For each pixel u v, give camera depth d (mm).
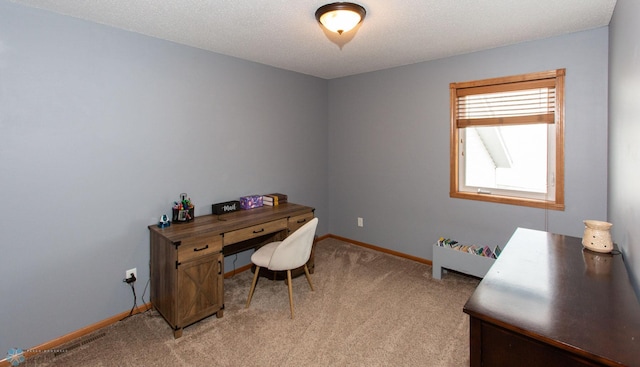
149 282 2635
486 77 3002
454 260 3039
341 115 4254
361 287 2979
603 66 2445
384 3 2012
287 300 2738
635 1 1421
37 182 2061
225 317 2473
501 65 2912
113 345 2139
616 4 1986
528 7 2090
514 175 3025
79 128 2221
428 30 2482
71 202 2207
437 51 3043
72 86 2174
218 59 3041
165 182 2715
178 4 2002
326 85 4348
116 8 2049
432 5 2047
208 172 3027
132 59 2461
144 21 2264
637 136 1390
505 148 3045
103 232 2369
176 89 2742
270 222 2883
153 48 2580
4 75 1914
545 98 2748
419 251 3635
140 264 2580
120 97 2410
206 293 2373
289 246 2434
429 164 3471
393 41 2744
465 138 3275
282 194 3744
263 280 3174
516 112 2898
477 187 3236
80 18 2186
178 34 2533
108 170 2373
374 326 2332
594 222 1814
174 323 2209
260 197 3408
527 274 1466
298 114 3943
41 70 2045
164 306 2375
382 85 3787
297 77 3896
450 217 3363
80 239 2260
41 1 1933
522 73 2805
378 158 3916
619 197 1862
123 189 2461
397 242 3824
